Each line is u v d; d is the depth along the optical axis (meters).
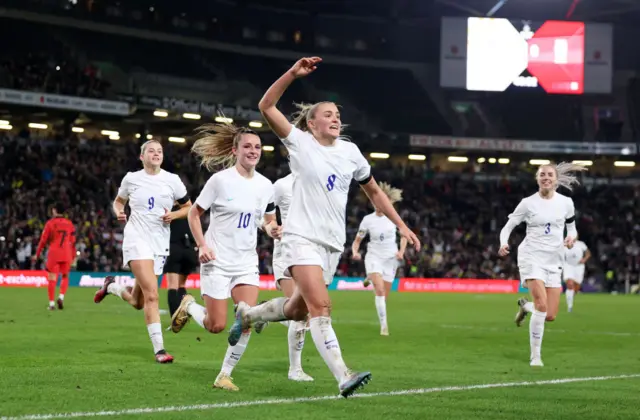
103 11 52.88
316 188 8.34
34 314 21.38
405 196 58.62
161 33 54.53
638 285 51.34
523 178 64.19
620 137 60.78
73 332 16.33
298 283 8.23
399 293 43.22
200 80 57.41
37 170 47.34
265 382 9.90
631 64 63.28
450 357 13.49
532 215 13.34
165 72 56.38
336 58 60.91
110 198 48.16
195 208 9.89
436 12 61.88
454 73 57.59
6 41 51.50
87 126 52.59
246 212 10.15
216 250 10.13
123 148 53.16
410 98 62.84
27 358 11.79
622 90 63.25
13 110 46.25
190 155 54.50
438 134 62.62
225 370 9.30
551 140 62.84
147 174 12.40
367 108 61.91
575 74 58.03
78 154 50.31
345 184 8.47
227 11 57.84
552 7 60.78
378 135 56.44
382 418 7.57
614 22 63.06
